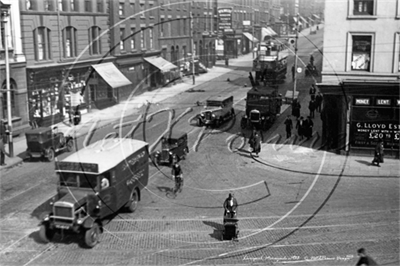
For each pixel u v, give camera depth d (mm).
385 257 15070
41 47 36750
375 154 27016
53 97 37594
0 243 16516
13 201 20734
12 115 33750
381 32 28375
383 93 27891
